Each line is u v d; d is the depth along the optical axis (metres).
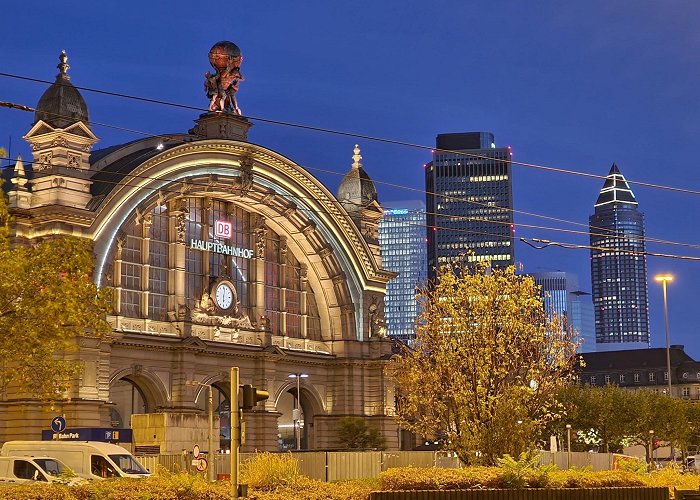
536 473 37.88
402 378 81.88
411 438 105.94
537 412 55.31
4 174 85.06
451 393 51.28
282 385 90.81
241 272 90.38
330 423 95.12
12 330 40.66
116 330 77.75
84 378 72.25
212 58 89.56
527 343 54.25
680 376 183.12
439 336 53.78
